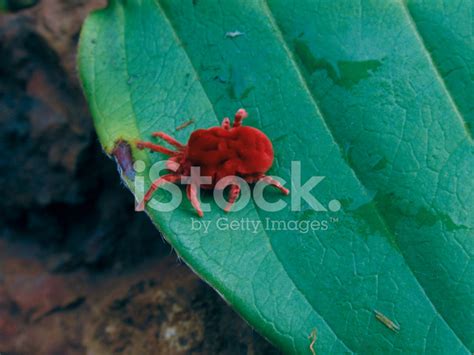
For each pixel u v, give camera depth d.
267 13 0.08
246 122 0.07
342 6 0.08
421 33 0.07
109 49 0.08
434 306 0.07
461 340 0.07
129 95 0.07
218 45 0.08
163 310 0.08
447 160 0.07
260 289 0.07
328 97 0.07
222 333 0.08
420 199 0.07
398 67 0.07
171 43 0.08
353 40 0.07
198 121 0.07
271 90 0.07
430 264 0.07
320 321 0.07
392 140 0.07
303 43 0.08
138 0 0.08
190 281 0.08
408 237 0.07
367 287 0.07
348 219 0.07
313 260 0.07
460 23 0.07
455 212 0.07
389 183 0.07
